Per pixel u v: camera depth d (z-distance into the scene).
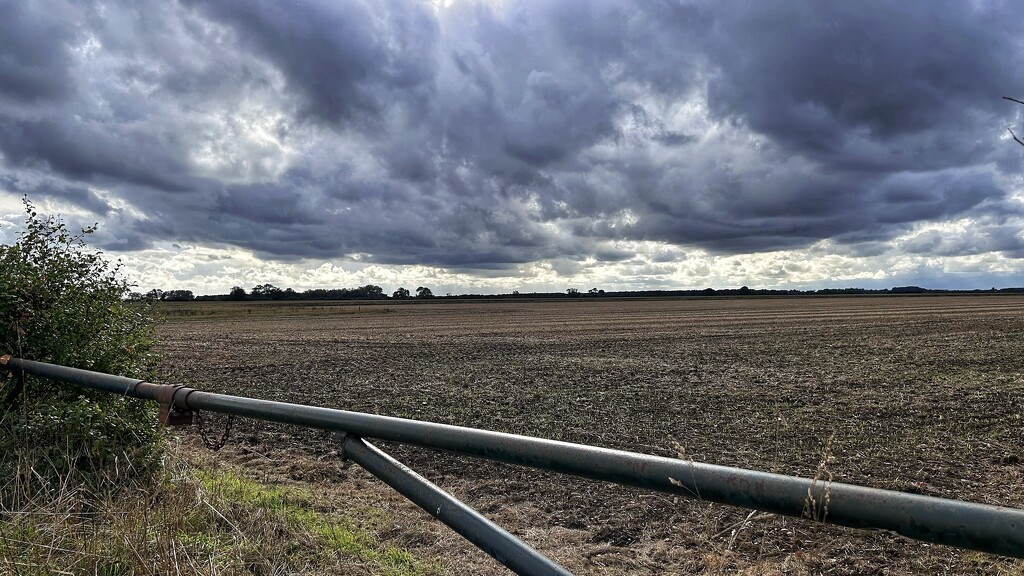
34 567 2.87
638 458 1.45
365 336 31.23
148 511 3.44
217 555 3.29
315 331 35.91
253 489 5.12
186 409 3.25
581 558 4.41
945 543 1.03
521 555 1.75
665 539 4.72
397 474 2.19
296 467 6.54
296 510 4.67
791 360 18.08
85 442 4.13
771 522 4.91
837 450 7.58
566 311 73.56
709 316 52.19
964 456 7.23
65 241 5.20
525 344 25.31
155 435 4.50
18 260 4.87
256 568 3.36
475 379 14.80
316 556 3.74
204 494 4.17
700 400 11.48
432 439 1.95
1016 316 42.78
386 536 4.43
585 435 8.66
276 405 2.64
